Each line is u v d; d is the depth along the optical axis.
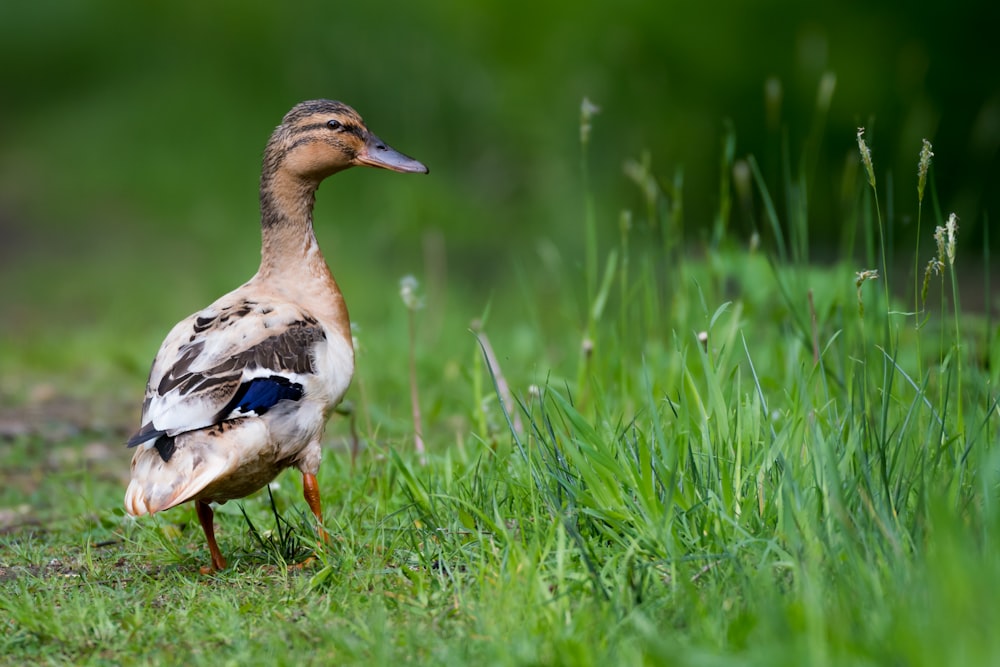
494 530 7.93
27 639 7.04
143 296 25.14
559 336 16.02
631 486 7.82
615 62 30.83
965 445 8.05
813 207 29.44
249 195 32.38
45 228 30.86
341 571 7.89
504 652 6.10
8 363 17.91
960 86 30.39
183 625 7.14
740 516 7.47
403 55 32.78
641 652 5.95
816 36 29.41
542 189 28.91
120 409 15.02
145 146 34.56
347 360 8.83
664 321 13.09
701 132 30.55
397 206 28.97
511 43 32.44
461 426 12.40
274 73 36.09
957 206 27.97
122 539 9.39
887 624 5.75
